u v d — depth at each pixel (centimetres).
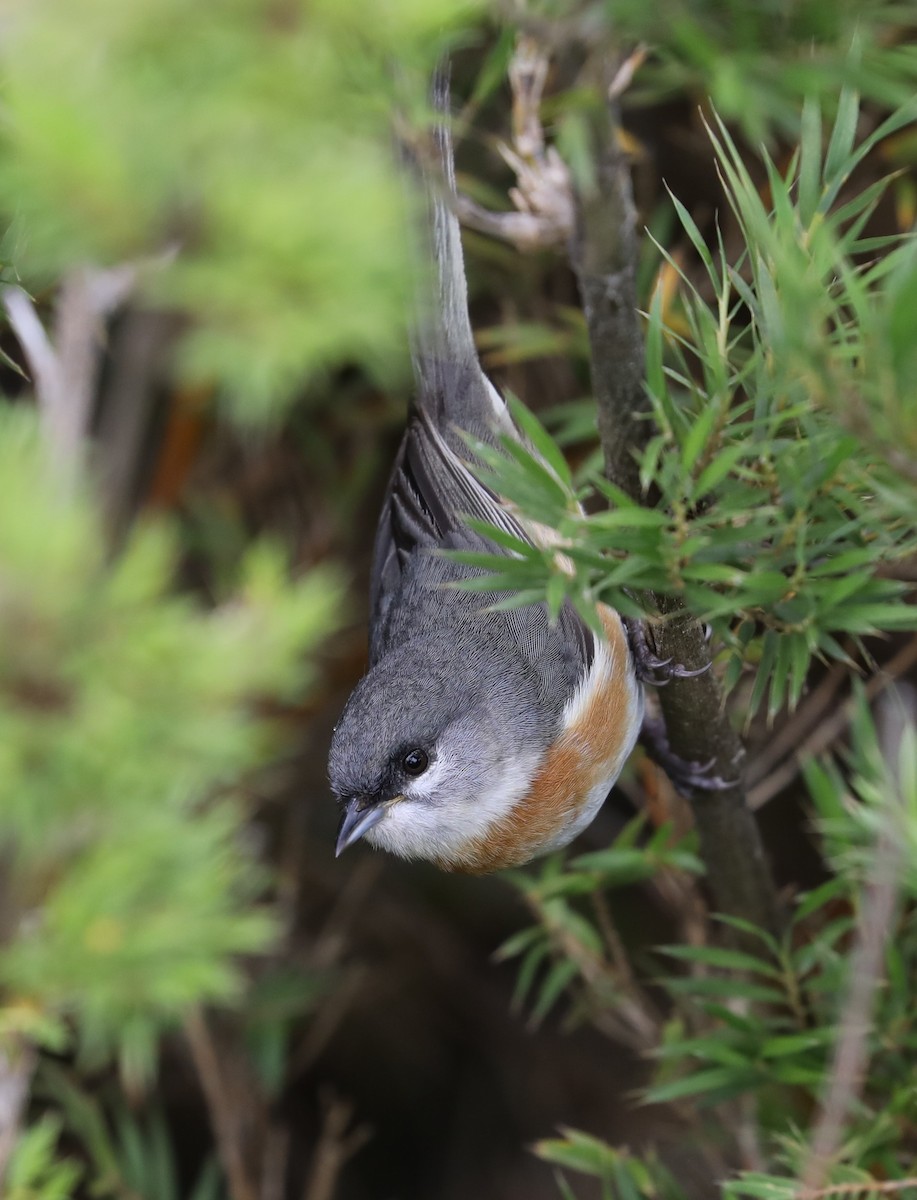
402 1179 283
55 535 228
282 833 281
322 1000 283
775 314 261
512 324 275
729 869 269
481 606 272
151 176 203
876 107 272
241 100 202
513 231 263
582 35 259
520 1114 283
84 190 202
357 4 213
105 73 203
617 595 263
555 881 271
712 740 268
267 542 279
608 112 261
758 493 262
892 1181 264
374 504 280
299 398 277
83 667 235
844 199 273
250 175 205
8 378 275
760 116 259
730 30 259
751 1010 270
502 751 271
